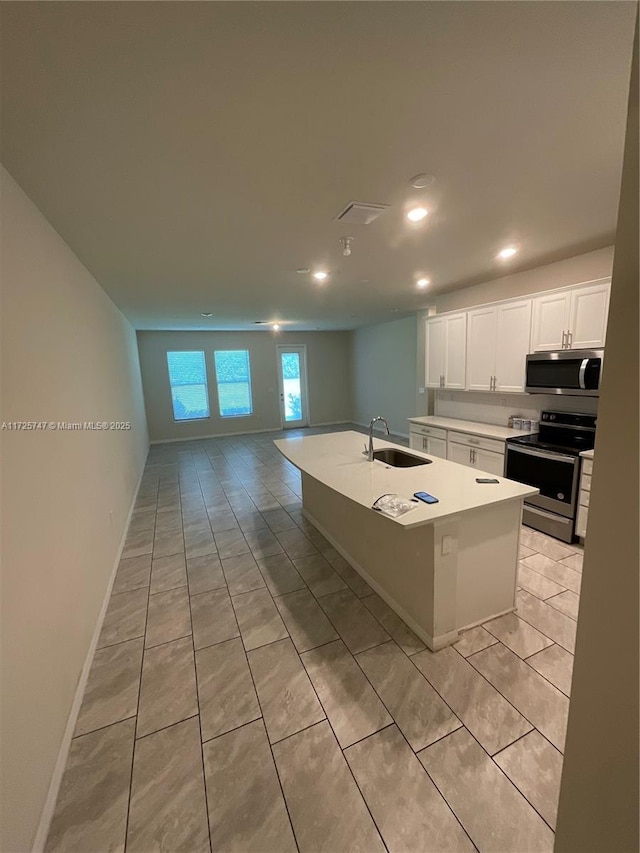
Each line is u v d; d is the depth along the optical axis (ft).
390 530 7.58
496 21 3.24
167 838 4.12
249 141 4.80
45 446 5.62
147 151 4.92
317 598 8.33
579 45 3.51
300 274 11.60
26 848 3.80
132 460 15.78
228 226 7.53
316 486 11.80
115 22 3.04
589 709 2.80
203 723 5.44
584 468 9.74
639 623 2.37
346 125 4.56
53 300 6.75
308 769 4.75
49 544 5.32
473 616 7.09
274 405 30.01
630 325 2.32
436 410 17.56
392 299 16.70
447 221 7.63
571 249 9.89
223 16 3.05
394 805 4.32
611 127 4.73
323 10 3.04
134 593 8.82
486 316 13.34
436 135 4.82
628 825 2.52
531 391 11.79
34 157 4.85
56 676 5.09
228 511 13.88
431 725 5.25
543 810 4.21
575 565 9.19
